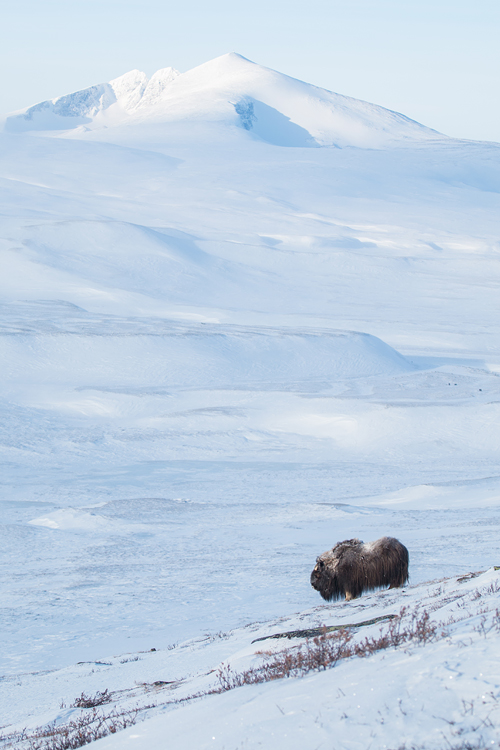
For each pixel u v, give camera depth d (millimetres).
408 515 137375
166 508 153250
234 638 45500
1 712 36500
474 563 78062
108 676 41625
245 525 135625
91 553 113188
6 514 155125
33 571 102250
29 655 58094
